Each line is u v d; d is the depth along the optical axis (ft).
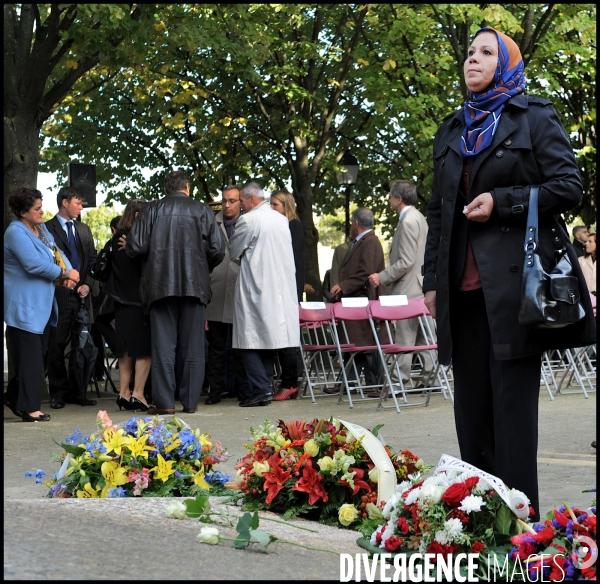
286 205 40.01
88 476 15.31
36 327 31.50
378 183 78.23
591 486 18.12
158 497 14.71
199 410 34.53
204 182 74.59
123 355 35.37
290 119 63.05
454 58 60.75
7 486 19.45
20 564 9.13
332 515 13.93
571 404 34.22
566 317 13.24
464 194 14.25
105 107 73.31
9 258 31.58
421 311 35.68
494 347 13.70
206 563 9.98
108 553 9.93
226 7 49.19
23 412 31.63
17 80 39.27
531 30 55.11
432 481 11.75
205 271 33.42
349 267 39.52
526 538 10.76
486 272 13.79
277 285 35.83
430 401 36.32
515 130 13.88
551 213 13.79
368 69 58.03
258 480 14.60
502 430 13.83
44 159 72.64
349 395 34.96
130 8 39.52
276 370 44.60
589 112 65.92
